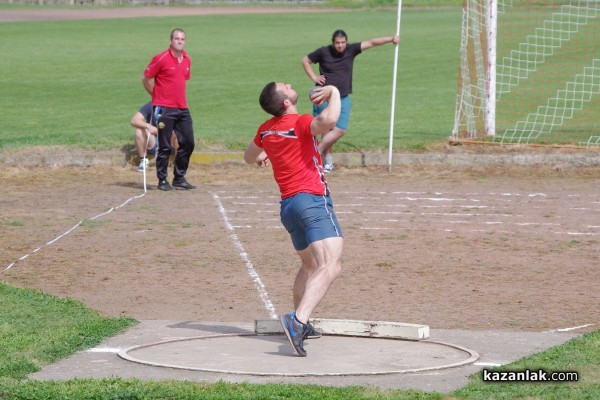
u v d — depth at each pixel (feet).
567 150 119.44
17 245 75.77
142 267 69.31
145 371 45.50
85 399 40.40
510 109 155.53
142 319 56.54
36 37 263.90
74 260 71.20
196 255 72.79
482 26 136.56
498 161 116.98
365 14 372.99
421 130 133.18
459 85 132.36
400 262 70.69
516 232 81.15
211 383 42.83
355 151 118.21
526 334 52.65
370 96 168.76
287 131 48.37
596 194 100.01
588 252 74.13
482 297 61.52
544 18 278.05
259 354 48.80
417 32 285.84
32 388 41.81
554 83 180.75
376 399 40.29
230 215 88.43
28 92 167.63
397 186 104.78
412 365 46.50
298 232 49.75
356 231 81.25
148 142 112.98
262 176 111.14
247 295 62.28
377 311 58.29
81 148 116.78
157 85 100.27
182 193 100.73
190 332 53.36
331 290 63.16
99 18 341.62
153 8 410.93
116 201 95.50
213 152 116.98
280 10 403.75
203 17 353.10
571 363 45.91
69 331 52.01
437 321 56.08
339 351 49.37
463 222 85.20
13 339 50.16
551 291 63.00
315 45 246.27
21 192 100.12
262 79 185.78
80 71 195.52
